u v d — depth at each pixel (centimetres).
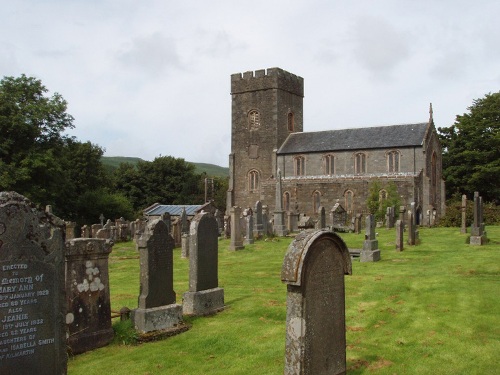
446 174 6875
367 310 1387
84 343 1112
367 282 1764
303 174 6688
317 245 826
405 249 2636
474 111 6800
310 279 813
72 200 6219
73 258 1107
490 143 6506
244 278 2006
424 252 2503
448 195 6969
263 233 3750
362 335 1166
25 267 732
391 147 6028
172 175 9894
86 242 1126
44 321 754
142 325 1198
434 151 6241
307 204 6253
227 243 3412
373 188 5678
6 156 4947
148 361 1046
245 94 7288
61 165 5466
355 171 6294
